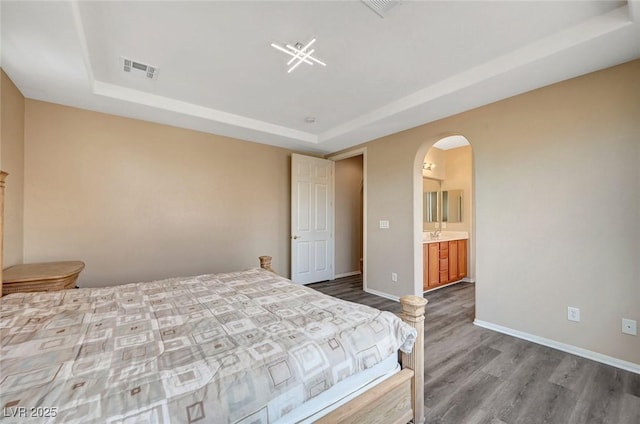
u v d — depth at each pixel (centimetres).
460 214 526
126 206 314
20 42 180
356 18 176
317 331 125
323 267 484
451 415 157
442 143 509
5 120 221
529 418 155
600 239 215
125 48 207
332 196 495
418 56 218
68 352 105
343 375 110
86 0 159
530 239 251
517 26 183
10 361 97
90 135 294
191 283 216
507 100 265
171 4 163
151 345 112
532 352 230
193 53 214
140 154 323
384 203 394
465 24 181
